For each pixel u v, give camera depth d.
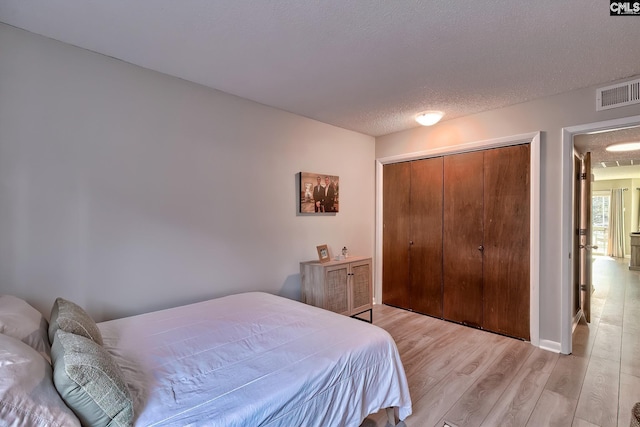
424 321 3.67
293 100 3.03
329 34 1.92
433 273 3.83
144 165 2.40
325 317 2.13
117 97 2.27
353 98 2.97
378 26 1.83
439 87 2.71
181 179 2.59
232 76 2.53
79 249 2.12
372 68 2.37
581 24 1.78
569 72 2.41
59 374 1.03
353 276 3.51
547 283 2.93
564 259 2.83
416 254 4.00
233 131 2.91
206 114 2.73
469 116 3.45
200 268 2.71
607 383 2.31
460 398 2.13
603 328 3.42
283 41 2.00
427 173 3.88
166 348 1.65
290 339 1.77
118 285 2.28
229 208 2.90
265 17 1.75
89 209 2.16
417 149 3.93
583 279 3.69
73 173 2.10
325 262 3.43
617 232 9.33
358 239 4.20
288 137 3.37
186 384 1.32
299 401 1.34
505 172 3.23
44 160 2.00
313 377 1.42
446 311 3.71
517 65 2.29
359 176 4.20
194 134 2.66
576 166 3.48
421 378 2.38
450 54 2.14
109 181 2.24
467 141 3.46
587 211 3.78
